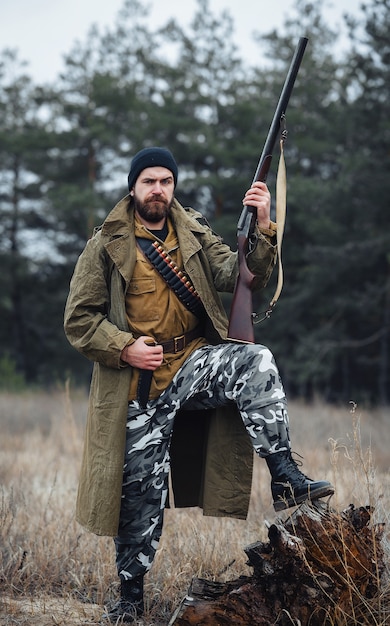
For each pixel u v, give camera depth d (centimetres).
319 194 2248
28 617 363
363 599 309
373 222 2075
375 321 2394
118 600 375
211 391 354
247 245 356
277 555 312
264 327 2464
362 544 320
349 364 2634
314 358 2261
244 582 326
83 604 389
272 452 332
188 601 316
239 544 428
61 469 747
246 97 2730
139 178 365
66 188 2647
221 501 359
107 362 354
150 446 360
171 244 368
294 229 2581
